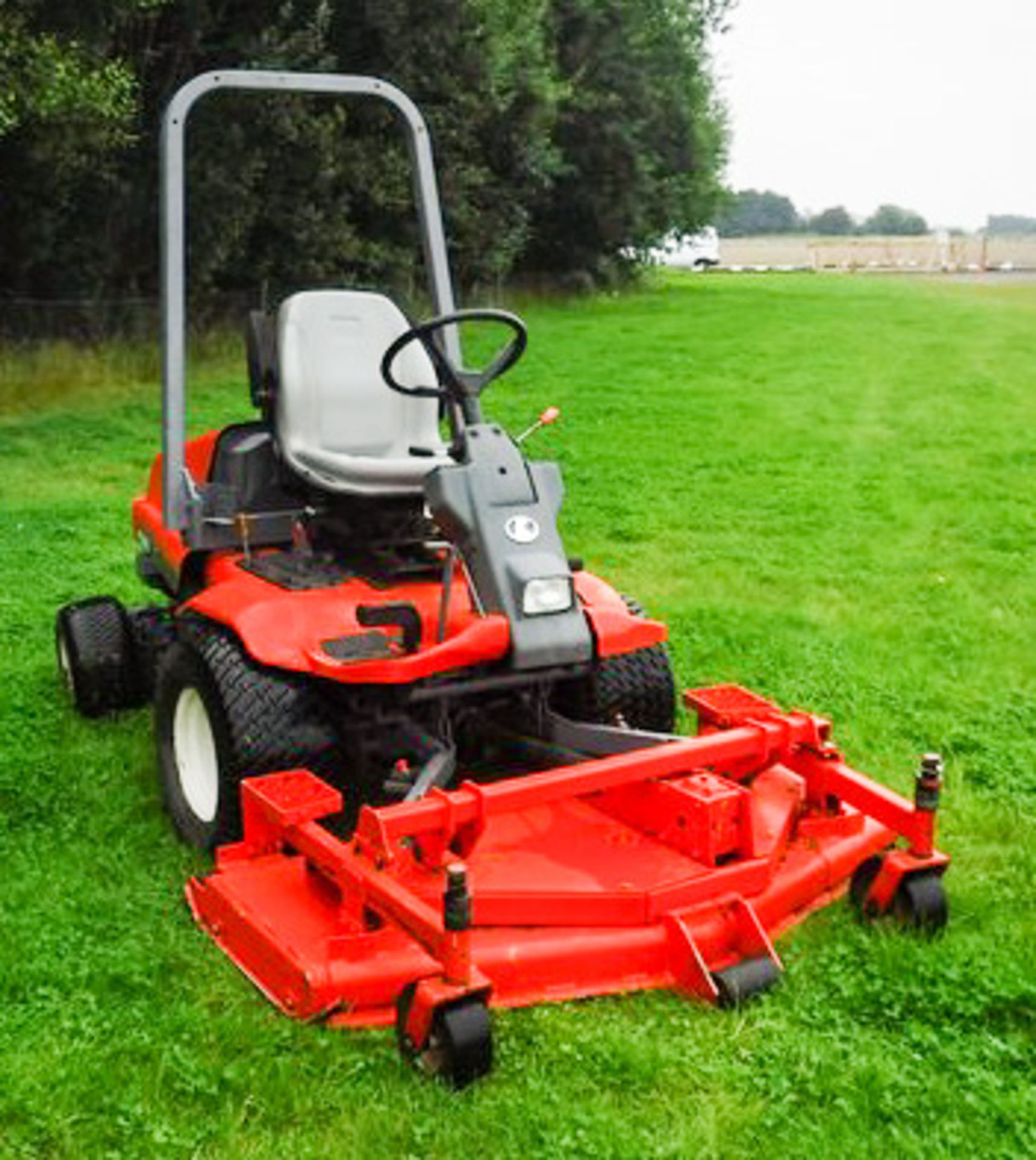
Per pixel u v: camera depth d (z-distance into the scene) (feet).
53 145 48.24
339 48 66.08
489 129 82.33
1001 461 41.70
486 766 17.40
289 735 15.07
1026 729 20.26
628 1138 11.00
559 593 14.56
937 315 93.04
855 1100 11.49
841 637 24.48
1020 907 14.83
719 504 35.63
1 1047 12.26
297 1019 12.28
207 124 58.23
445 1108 11.39
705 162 110.83
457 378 15.37
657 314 93.66
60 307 58.80
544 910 12.85
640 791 14.34
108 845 16.37
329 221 66.74
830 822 14.82
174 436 17.12
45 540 31.50
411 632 14.46
